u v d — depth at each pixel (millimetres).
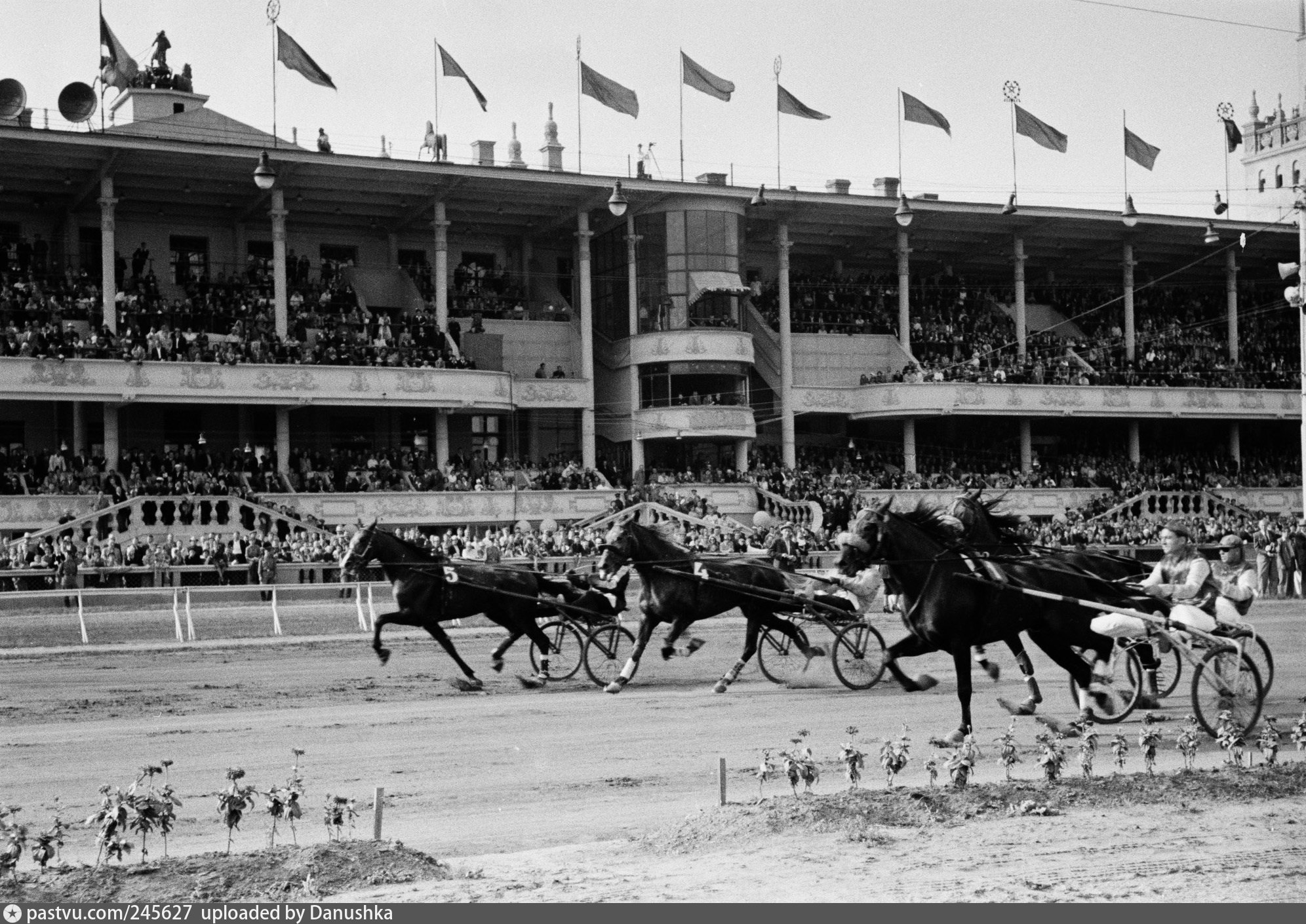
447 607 22219
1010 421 68875
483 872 10750
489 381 54750
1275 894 9922
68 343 47844
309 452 53500
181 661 27531
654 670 25016
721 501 56156
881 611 35938
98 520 43688
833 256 71062
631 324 60656
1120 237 68875
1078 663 17844
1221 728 15008
